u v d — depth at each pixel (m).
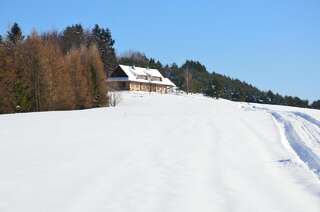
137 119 28.16
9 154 12.51
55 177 9.31
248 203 7.38
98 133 18.62
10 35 49.72
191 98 82.88
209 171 10.16
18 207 7.07
